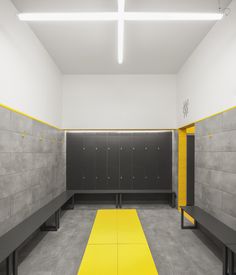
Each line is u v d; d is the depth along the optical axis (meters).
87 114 6.43
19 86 3.51
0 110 2.88
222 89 3.49
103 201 6.56
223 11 3.43
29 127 3.86
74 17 2.75
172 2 3.35
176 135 6.22
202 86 4.36
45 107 4.83
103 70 6.16
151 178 6.43
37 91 4.33
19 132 3.45
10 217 3.12
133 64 5.75
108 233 3.57
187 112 5.31
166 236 4.00
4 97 3.03
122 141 6.46
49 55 5.13
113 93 6.47
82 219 5.05
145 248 3.05
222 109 3.48
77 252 3.37
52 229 4.30
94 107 6.45
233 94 3.15
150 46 4.75
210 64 3.98
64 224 4.69
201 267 2.94
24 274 2.77
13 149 3.24
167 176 6.42
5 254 2.29
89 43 4.61
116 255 2.83
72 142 6.46
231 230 3.03
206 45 4.20
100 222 4.11
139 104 6.46
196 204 4.51
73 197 5.99
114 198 6.57
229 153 3.23
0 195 2.86
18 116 3.42
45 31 4.13
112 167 6.44
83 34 4.26
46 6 3.40
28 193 3.79
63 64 5.72
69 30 4.11
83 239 3.87
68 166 6.44
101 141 6.45
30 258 3.18
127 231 3.66
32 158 3.99
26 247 3.54
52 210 4.07
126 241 3.26
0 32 2.93
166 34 4.25
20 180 3.47
